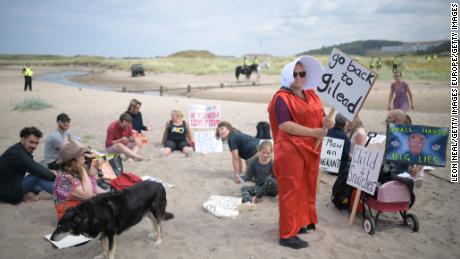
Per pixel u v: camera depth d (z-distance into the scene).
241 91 30.22
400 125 5.89
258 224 5.85
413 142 5.88
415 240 5.31
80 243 5.29
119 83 43.06
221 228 5.71
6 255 4.98
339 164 7.76
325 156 7.87
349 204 6.20
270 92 29.12
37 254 5.02
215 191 7.37
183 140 10.41
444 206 6.48
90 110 18.80
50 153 7.72
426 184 7.57
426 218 6.03
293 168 4.84
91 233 4.41
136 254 4.98
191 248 5.11
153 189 5.05
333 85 5.16
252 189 6.73
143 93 30.03
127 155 9.44
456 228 5.66
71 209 4.35
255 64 40.31
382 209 5.49
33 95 26.38
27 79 29.98
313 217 5.31
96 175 6.95
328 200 6.84
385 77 36.12
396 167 6.31
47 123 15.20
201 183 7.83
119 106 20.23
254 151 7.64
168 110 18.31
